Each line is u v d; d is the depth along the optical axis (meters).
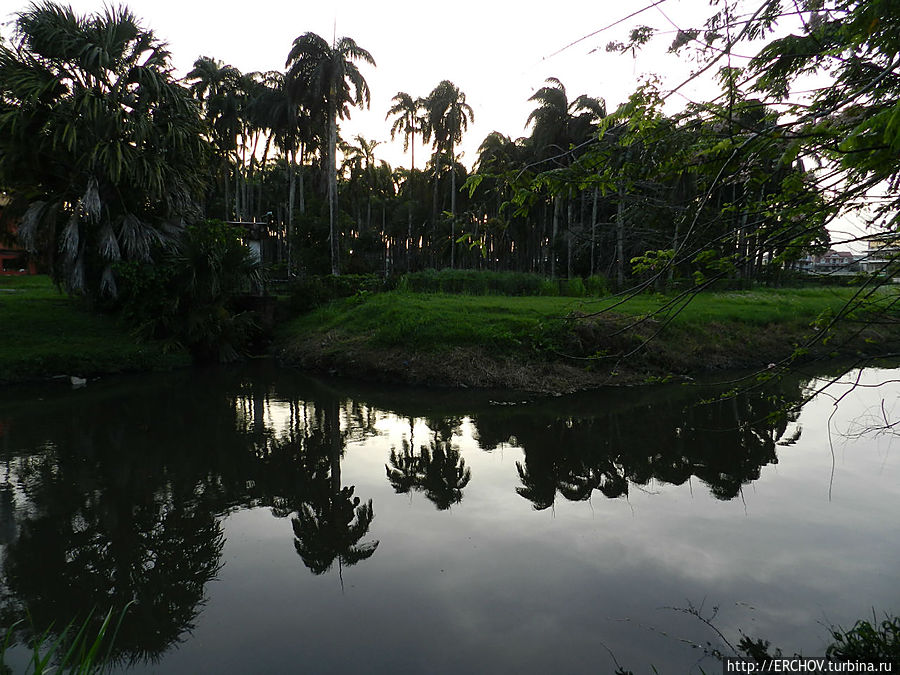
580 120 23.58
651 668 3.21
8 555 4.93
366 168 43.81
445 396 11.48
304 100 25.81
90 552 4.98
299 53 24.62
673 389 11.92
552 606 3.93
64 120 13.55
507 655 3.39
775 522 5.18
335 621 3.82
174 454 7.86
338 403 11.02
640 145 2.17
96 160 14.02
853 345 12.30
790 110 1.89
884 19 1.59
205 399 11.33
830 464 6.86
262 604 4.07
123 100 14.63
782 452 7.44
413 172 42.66
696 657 3.29
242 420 9.77
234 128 32.06
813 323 2.45
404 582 4.33
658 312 2.51
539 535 5.14
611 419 9.66
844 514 5.32
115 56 14.41
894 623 3.41
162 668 3.37
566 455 7.75
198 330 14.94
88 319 15.65
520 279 21.77
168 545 5.11
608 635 3.56
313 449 8.17
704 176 2.22
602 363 12.60
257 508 6.00
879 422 8.41
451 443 8.41
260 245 18.89
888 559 4.40
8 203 15.09
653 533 5.07
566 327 12.47
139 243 14.60
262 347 17.72
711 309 16.98
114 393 11.62
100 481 6.77
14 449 7.93
